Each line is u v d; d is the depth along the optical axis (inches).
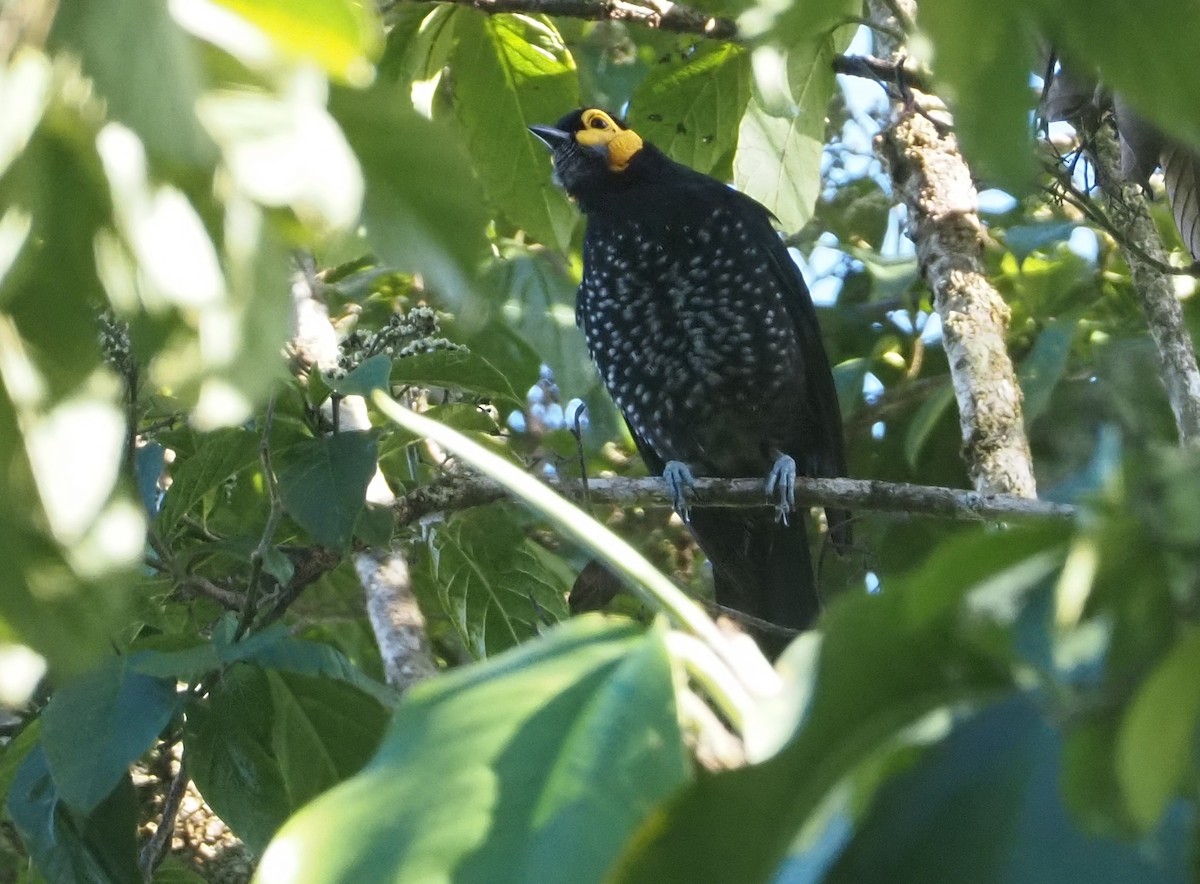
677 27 371.9
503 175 427.2
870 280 534.9
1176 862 92.1
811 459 458.9
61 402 99.0
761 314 437.7
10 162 87.8
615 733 110.7
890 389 500.1
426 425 141.7
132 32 83.5
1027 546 98.8
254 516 331.0
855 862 100.0
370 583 333.1
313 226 93.3
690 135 425.4
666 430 457.1
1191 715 88.8
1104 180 347.3
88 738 239.9
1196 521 92.1
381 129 98.7
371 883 104.0
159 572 299.4
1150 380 404.2
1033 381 372.8
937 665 102.4
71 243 93.3
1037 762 98.0
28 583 102.0
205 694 279.1
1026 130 106.7
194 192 88.7
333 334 321.1
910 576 100.0
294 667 261.1
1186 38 101.1
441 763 110.9
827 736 102.0
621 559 132.1
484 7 371.6
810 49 338.6
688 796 102.3
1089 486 101.4
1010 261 444.5
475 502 342.0
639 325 444.5
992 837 97.0
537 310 436.5
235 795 277.4
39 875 278.7
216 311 90.2
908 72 381.7
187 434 308.2
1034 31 104.4
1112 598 97.8
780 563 433.4
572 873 103.4
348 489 281.3
